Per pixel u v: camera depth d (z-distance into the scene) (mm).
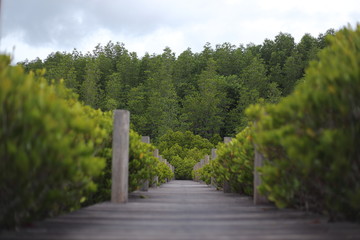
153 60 100312
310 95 3107
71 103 4957
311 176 3545
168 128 73562
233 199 6477
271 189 4223
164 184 17953
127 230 3080
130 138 6660
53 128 2803
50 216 3830
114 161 5215
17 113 2660
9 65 3766
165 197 7055
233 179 7770
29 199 2891
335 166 2898
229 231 3068
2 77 2732
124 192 5266
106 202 5312
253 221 3613
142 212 4270
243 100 82375
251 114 4355
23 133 2674
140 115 79375
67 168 3049
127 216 3910
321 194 3762
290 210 4469
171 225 3361
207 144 56500
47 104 2840
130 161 6727
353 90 2883
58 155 2842
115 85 85062
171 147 52438
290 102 3383
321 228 3178
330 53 4336
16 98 2672
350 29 4270
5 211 2914
